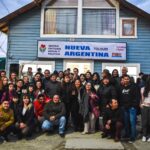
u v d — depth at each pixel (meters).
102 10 18.39
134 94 11.09
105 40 18.11
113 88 11.34
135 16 18.22
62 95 12.21
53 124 11.68
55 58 18.09
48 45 18.06
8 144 10.82
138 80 14.09
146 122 11.02
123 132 11.27
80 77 12.94
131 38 18.11
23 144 10.81
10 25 18.41
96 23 18.34
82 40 18.11
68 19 18.41
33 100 12.13
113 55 17.95
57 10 18.48
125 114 11.09
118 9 18.28
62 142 10.97
